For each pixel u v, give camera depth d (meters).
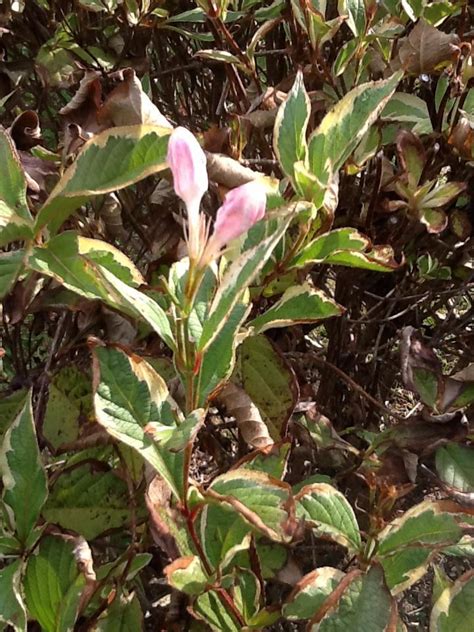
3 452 0.25
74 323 0.35
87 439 0.27
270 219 0.21
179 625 0.28
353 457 0.36
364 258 0.27
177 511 0.23
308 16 0.33
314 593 0.24
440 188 0.33
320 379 0.47
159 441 0.19
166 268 0.29
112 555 0.35
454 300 0.51
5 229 0.24
